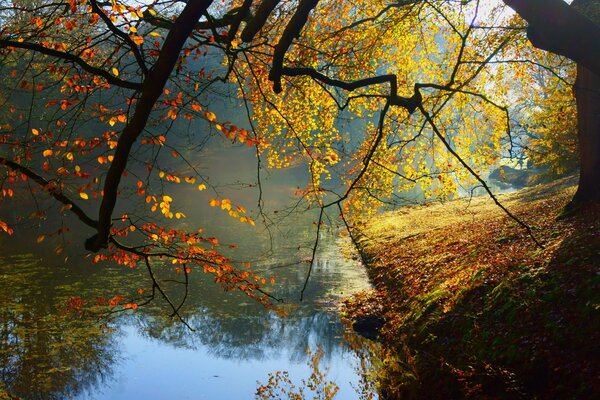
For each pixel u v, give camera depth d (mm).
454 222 23312
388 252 21609
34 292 18281
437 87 4918
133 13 5277
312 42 11828
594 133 14727
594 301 8648
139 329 15352
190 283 19953
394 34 13438
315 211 37531
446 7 12219
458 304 11562
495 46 12945
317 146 11422
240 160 63656
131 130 4117
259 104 12539
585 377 7387
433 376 9562
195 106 6277
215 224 32875
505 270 11758
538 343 8570
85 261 22797
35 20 6020
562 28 5191
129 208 38562
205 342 14422
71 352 13398
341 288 18891
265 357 13250
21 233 29625
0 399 9086
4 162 5488
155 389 11383
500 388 8227
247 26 4785
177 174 6895
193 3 3783
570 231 12633
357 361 12547
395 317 14234
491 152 12875
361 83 4816
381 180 10781
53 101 6441
